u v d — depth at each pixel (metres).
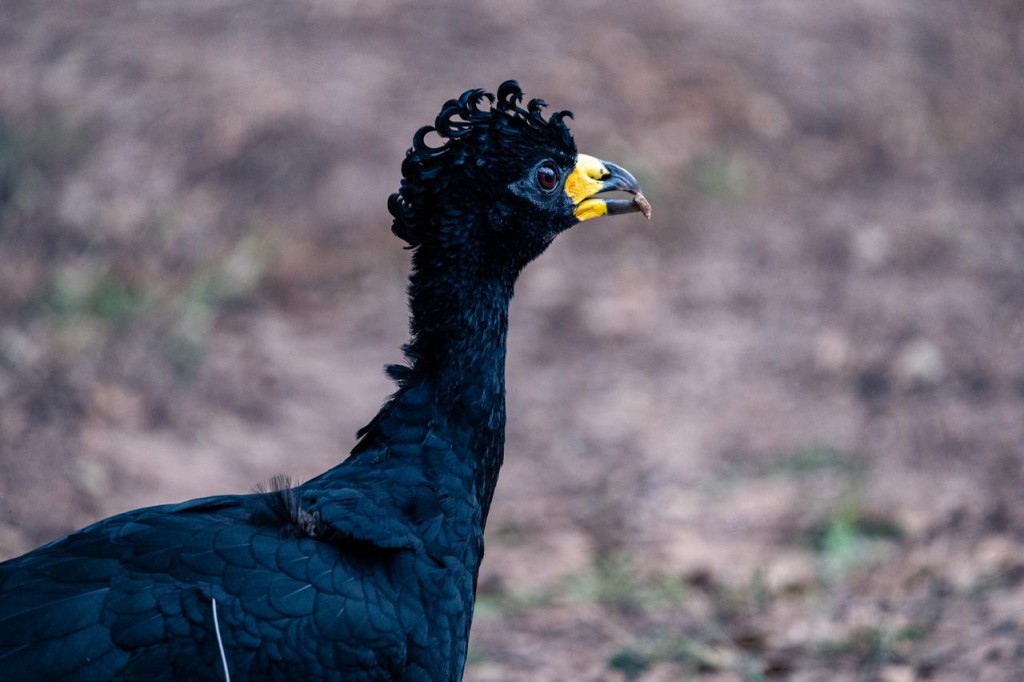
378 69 35.41
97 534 9.74
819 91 38.50
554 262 31.36
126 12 38.38
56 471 21.20
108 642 9.09
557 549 20.73
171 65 35.44
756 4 41.97
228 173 32.22
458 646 10.70
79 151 32.47
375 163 32.38
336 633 9.72
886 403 24.80
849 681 15.70
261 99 33.88
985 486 21.02
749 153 35.56
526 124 11.77
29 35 36.91
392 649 9.97
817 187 35.12
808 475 22.47
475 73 35.50
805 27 41.28
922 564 18.72
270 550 9.78
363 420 25.28
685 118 35.81
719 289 30.25
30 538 19.12
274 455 23.70
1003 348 25.97
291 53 36.12
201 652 9.25
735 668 16.42
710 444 24.23
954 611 17.20
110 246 30.11
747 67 38.50
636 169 33.44
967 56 42.41
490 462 11.55
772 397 25.70
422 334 11.48
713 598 18.81
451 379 11.34
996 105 40.28
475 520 11.22
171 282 29.41
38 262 29.41
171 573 9.51
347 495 10.48
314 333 28.41
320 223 31.28
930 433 23.30
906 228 32.38
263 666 9.46
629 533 21.17
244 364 26.73
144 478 21.97
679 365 27.38
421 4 38.47
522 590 19.31
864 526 20.14
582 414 25.80
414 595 10.38
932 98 39.69
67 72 35.19
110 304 27.67
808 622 17.56
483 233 11.55
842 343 27.09
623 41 37.88
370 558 10.26
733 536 20.66
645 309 29.62
